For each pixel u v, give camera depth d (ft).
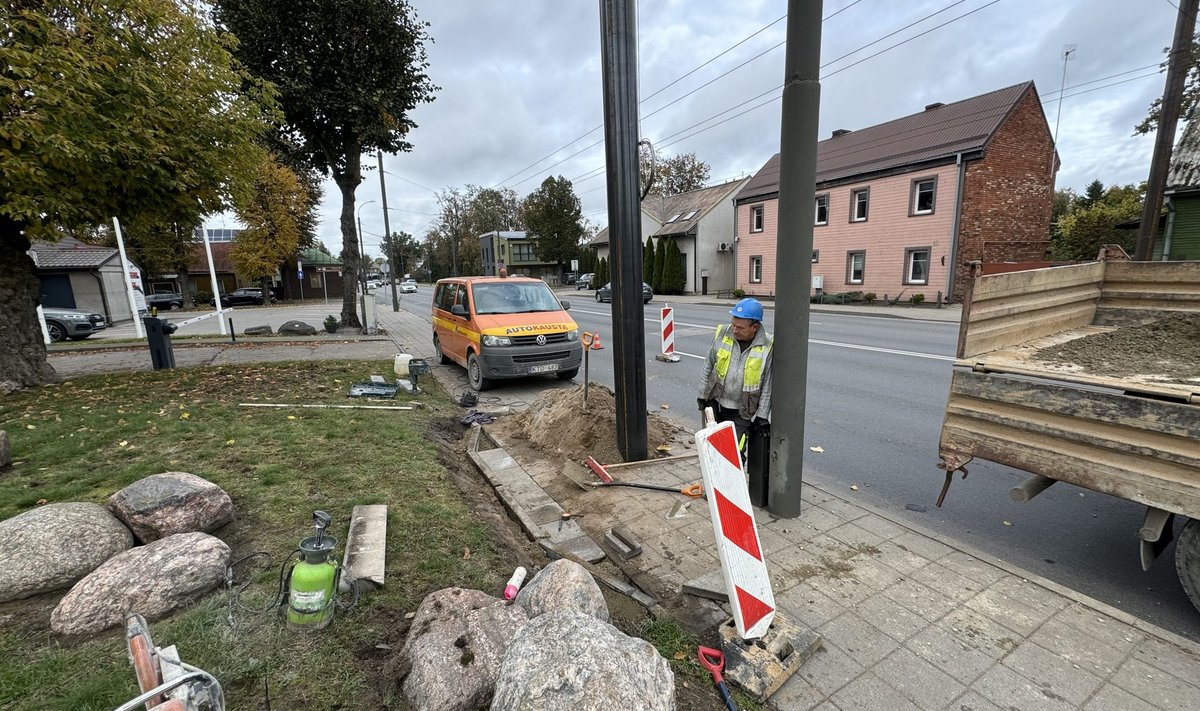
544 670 5.92
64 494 12.60
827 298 83.82
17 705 6.56
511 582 9.46
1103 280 15.53
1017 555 11.89
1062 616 9.40
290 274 162.40
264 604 8.71
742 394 13.20
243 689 7.02
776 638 8.35
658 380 31.01
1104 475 8.50
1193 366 10.37
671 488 15.08
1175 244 49.39
